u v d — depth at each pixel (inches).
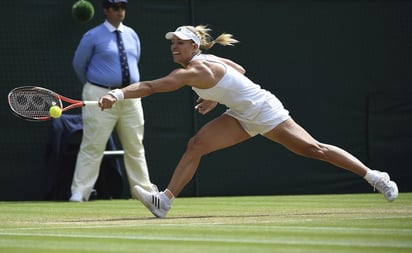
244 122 991.0
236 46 1627.7
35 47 1551.4
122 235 755.4
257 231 780.0
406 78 1692.9
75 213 1102.4
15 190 1541.6
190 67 956.6
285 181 1657.2
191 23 1612.9
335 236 727.1
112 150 1542.8
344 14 1673.2
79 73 1446.9
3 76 1535.4
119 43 1434.5
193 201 1406.3
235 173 1640.0
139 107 1469.0
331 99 1665.8
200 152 987.9
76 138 1523.1
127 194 1583.4
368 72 1683.1
